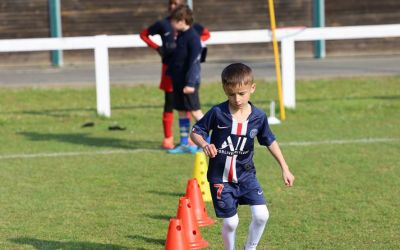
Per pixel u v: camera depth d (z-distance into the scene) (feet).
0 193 76.38
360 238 59.72
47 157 94.63
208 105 134.00
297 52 212.84
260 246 58.03
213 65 194.29
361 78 160.56
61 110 132.26
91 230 63.05
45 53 208.13
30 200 73.36
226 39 121.70
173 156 94.32
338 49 212.84
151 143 103.24
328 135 104.73
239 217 66.74
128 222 65.31
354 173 82.07
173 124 117.70
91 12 209.05
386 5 213.87
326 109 125.49
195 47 92.12
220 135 52.37
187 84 92.32
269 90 148.56
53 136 109.40
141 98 143.64
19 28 207.72
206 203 72.13
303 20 213.87
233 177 52.49
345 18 213.66
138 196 74.43
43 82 169.68
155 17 210.79
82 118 123.65
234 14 213.05
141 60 209.05
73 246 58.65
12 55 207.00
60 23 208.54
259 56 211.61
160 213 68.23
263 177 81.20
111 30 209.97
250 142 52.42
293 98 124.16
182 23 92.17
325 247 57.57
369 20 213.87
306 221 64.64
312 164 86.89
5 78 180.14
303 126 112.06
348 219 65.00
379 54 212.64
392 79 158.40
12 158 94.32
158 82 162.50
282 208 68.90
